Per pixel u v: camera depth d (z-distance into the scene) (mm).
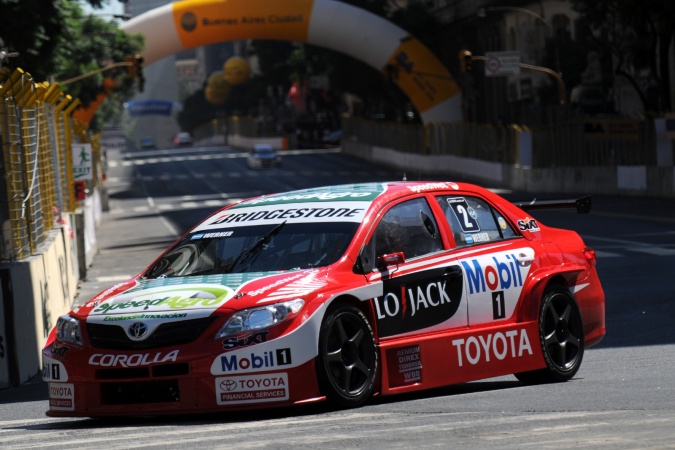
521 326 32875
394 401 30094
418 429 23391
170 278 29906
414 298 30109
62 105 86938
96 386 27359
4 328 44156
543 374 33812
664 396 28891
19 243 50500
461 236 32375
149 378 26766
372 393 28688
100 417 29812
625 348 44094
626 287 67375
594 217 133375
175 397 26797
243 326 26609
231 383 26406
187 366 26562
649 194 172750
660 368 36281
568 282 35125
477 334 31594
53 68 136875
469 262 31938
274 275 28391
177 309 27203
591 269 36156
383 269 29500
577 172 197625
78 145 117375
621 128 179375
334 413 27266
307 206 31516
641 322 52562
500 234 33719
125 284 30281
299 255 29469
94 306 28594
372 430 23562
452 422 24641
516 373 33312
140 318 27234
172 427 26391
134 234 164375
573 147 199000
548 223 127312
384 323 29219
